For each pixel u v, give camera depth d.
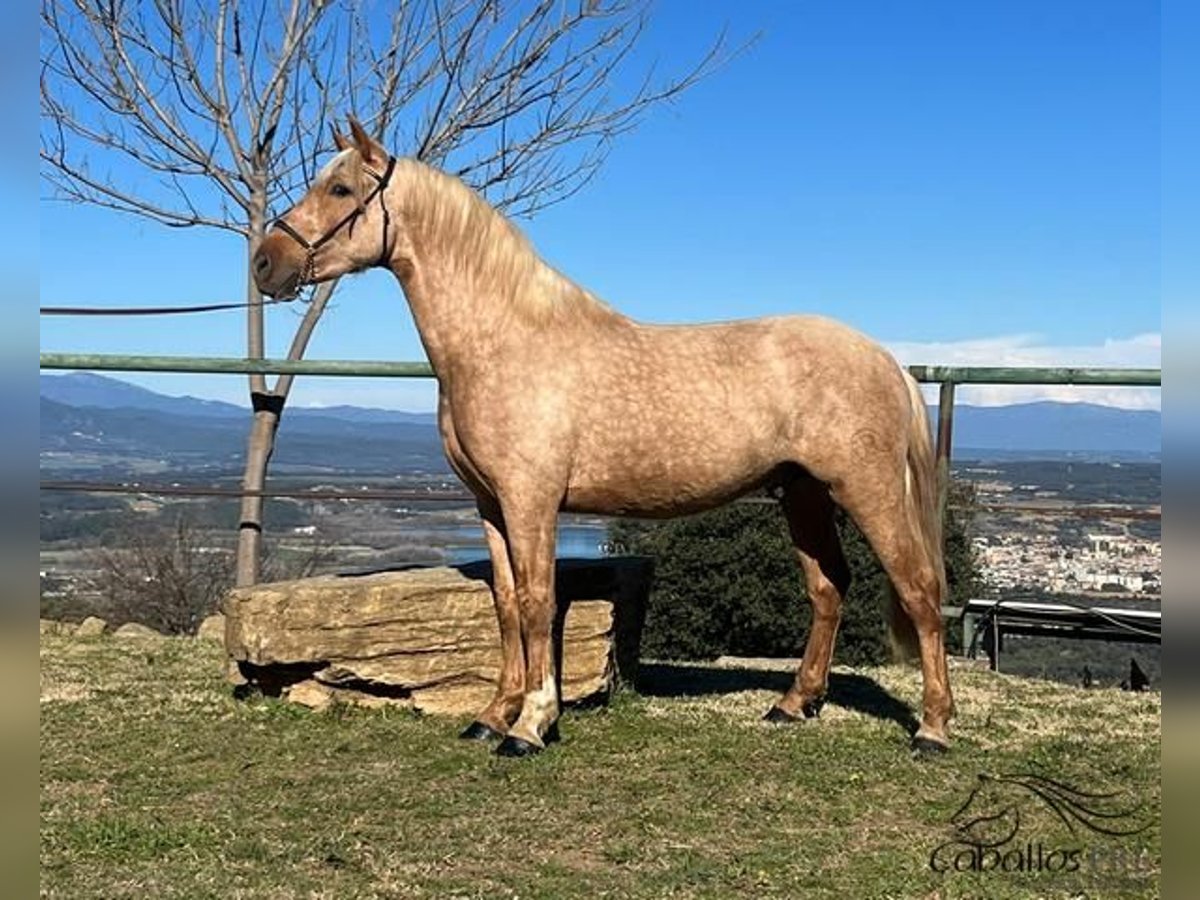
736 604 8.91
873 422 4.07
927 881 2.89
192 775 3.80
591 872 2.94
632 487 4.10
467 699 4.65
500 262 4.07
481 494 4.28
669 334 4.21
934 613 4.17
